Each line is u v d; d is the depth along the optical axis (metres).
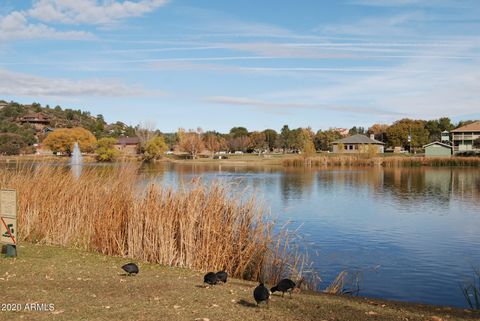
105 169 19.56
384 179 63.38
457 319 9.49
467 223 28.34
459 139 128.88
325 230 25.59
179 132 144.38
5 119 126.88
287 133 167.25
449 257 19.45
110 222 15.45
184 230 14.09
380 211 33.56
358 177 66.81
